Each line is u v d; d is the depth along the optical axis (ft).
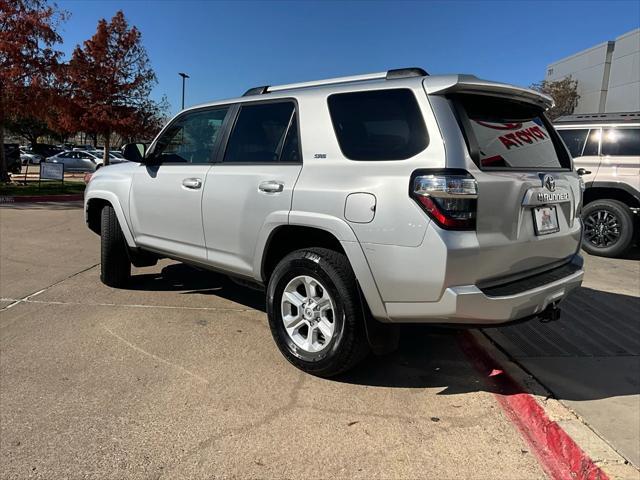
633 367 11.90
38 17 52.80
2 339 13.66
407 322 9.91
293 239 12.17
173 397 10.70
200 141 14.58
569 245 11.87
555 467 8.64
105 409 10.19
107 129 77.87
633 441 8.79
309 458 8.73
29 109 54.65
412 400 10.77
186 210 14.32
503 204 9.61
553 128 12.61
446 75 10.05
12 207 41.96
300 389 11.14
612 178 23.98
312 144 11.38
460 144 9.41
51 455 8.71
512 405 10.59
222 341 13.74
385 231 9.68
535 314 10.37
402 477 8.27
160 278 20.10
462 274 9.16
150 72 81.35
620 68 98.84
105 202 18.33
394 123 10.19
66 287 18.60
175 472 8.30
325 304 11.17
